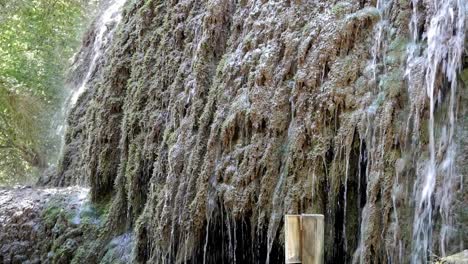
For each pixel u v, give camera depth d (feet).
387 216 11.62
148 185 18.99
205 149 16.28
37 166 37.60
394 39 12.98
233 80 16.14
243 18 17.29
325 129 13.34
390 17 13.26
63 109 34.81
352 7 14.01
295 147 13.66
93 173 21.86
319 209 13.14
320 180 13.19
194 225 15.55
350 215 12.85
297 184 13.46
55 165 30.12
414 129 11.73
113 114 21.93
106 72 23.34
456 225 10.64
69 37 40.27
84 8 41.73
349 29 13.60
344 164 12.84
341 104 13.15
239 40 17.12
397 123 12.01
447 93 11.55
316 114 13.53
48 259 20.58
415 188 11.43
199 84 17.39
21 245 21.61
